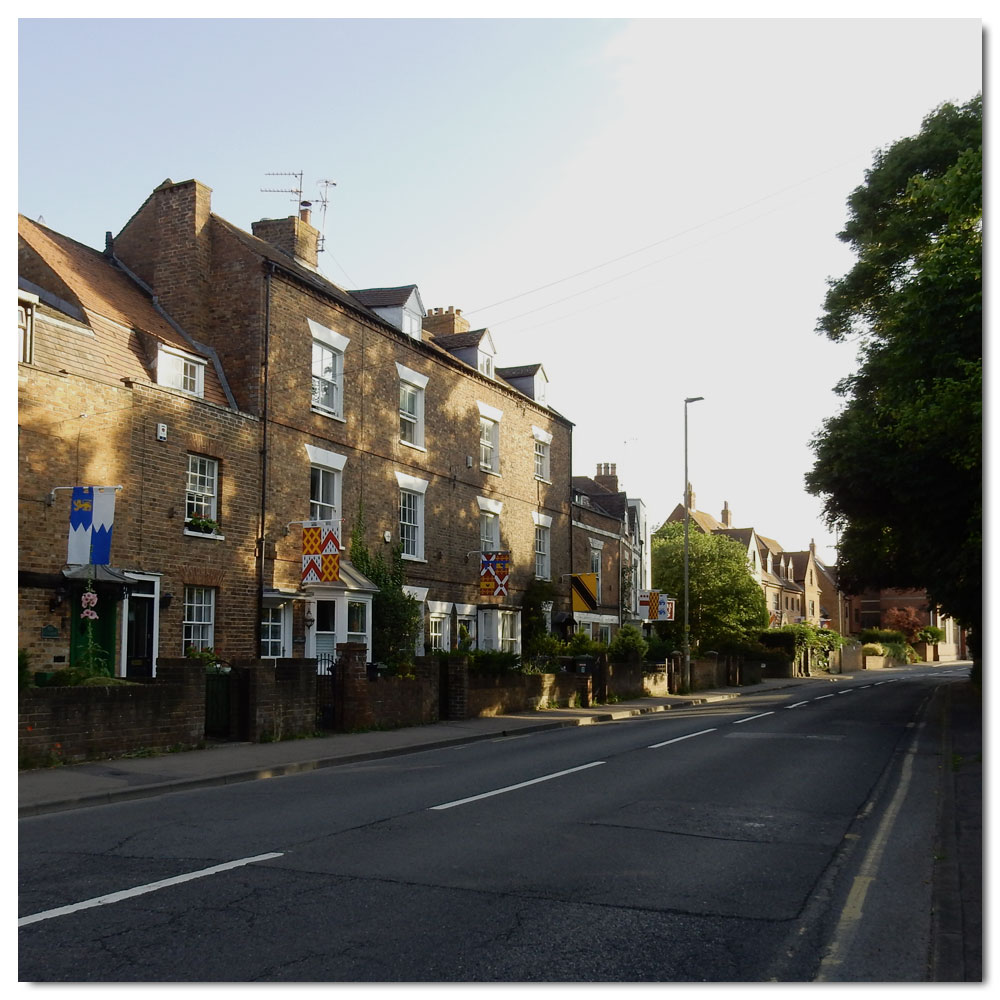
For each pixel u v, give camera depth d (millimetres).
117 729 13477
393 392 26281
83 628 16312
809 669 67250
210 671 17109
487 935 5781
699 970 5312
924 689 41594
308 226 26016
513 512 33438
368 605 23453
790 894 6949
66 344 16656
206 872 7191
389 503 25828
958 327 15758
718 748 16484
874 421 22922
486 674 24281
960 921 6227
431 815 9750
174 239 21719
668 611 41156
